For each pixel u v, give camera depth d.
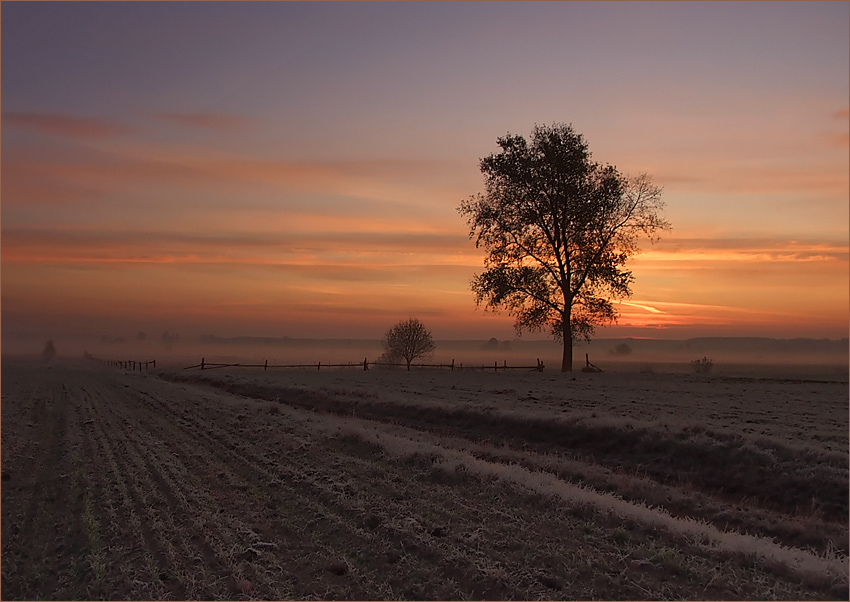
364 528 10.38
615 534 9.84
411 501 11.91
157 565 8.80
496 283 49.47
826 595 7.74
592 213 47.78
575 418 21.03
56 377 64.75
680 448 17.08
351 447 18.00
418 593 7.82
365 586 8.04
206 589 7.97
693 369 77.75
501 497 12.12
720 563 8.77
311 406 32.66
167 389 44.03
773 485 14.27
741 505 13.38
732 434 17.14
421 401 28.23
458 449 19.28
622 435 18.78
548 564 8.66
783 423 20.64
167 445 18.94
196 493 12.80
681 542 9.62
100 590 8.00
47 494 13.09
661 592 7.76
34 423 24.66
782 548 9.59
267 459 16.33
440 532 9.95
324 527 10.48
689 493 14.18
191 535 10.10
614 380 43.47
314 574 8.46
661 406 26.00
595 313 51.16
